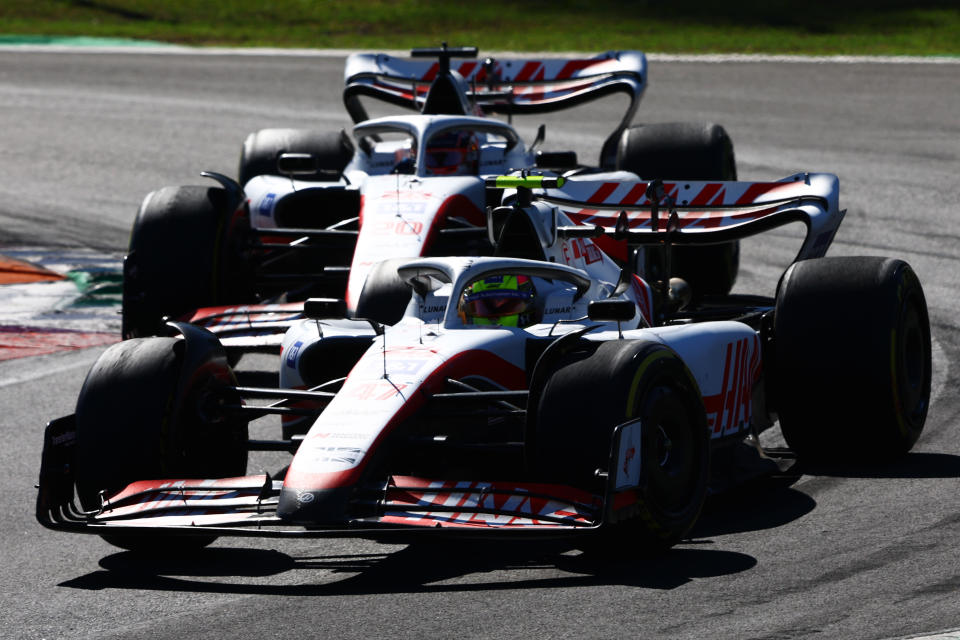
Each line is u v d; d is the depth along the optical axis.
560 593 19.81
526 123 76.69
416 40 112.25
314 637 18.38
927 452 27.94
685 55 99.56
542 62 49.91
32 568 22.38
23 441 30.61
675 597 19.44
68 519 22.25
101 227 57.31
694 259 41.28
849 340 26.50
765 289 45.19
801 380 26.88
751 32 112.31
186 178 65.88
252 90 88.75
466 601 19.62
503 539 20.81
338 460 20.42
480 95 48.59
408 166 38.50
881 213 55.38
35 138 75.00
